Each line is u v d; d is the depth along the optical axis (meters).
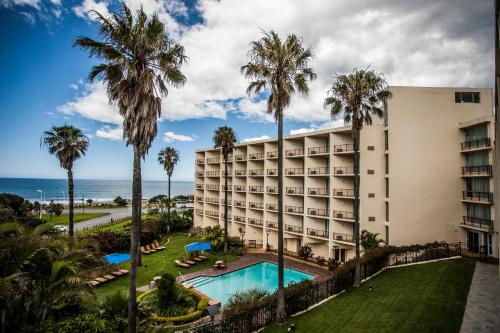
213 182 53.84
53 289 11.71
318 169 35.62
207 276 28.66
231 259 34.69
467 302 16.44
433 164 29.88
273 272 31.11
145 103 12.55
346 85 22.09
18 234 11.73
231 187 48.94
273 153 41.00
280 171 17.55
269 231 40.91
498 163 10.01
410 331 13.88
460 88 30.42
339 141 33.00
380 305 17.16
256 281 28.28
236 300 18.09
